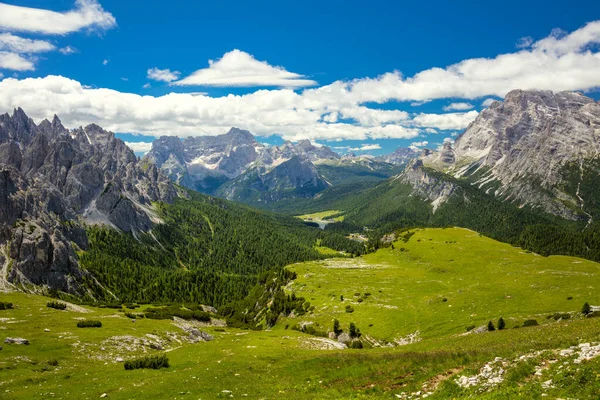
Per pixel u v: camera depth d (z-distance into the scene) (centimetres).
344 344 10562
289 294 17588
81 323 8150
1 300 10438
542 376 2794
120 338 7531
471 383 3164
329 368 4903
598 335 3303
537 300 10562
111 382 4788
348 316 13350
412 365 4191
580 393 2362
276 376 4881
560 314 8412
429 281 16362
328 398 3644
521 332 5822
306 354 6431
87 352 6488
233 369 5294
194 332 9838
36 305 10388
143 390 4322
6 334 6831
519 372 2975
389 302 14100
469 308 11406
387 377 4059
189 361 6084
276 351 6912
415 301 13588
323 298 16038
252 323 17775
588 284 11225
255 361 5822
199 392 4169
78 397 4200
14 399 4138
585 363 2705
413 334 10819
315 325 13250
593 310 7788
